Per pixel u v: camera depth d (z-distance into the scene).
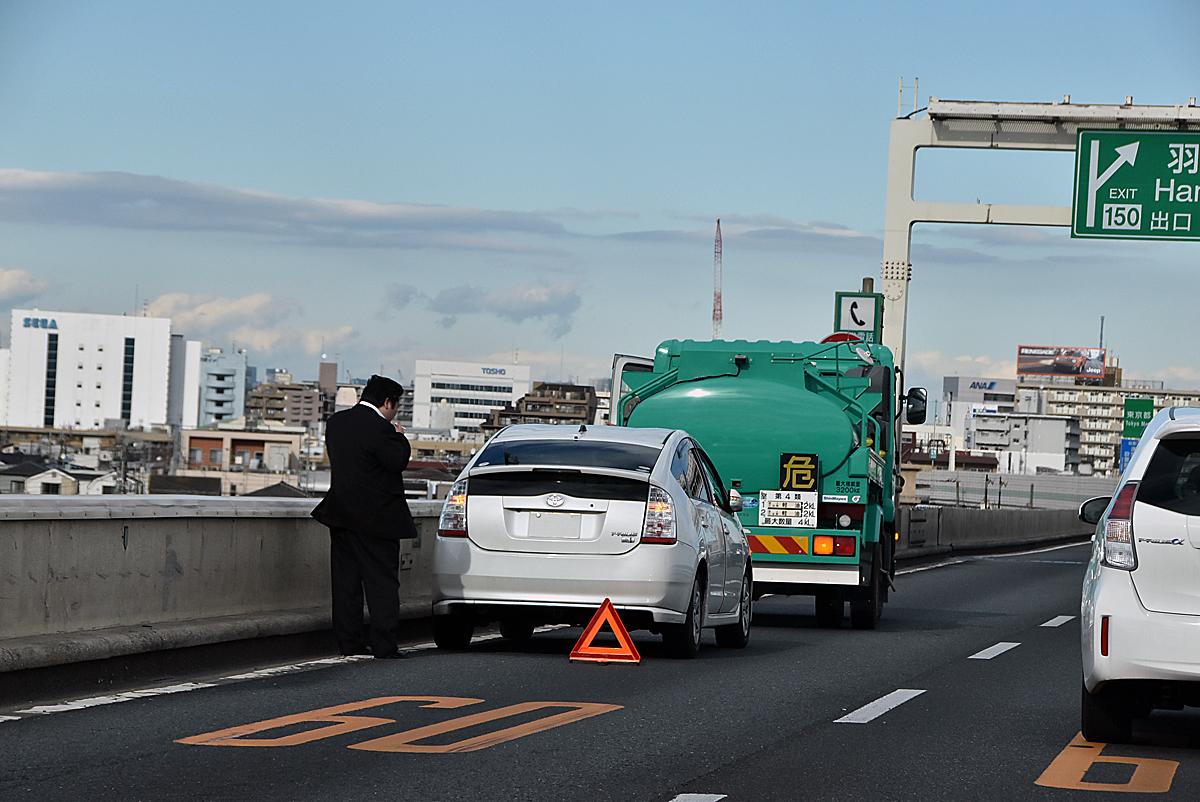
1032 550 93.88
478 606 24.30
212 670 21.67
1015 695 21.38
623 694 20.20
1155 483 16.33
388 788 13.37
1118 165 58.66
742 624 28.73
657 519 24.22
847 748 16.30
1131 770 15.32
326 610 25.25
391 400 24.47
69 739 15.51
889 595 46.78
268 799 12.80
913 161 60.16
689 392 34.50
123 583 20.53
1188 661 15.83
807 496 33.69
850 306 51.66
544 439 25.59
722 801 13.27
